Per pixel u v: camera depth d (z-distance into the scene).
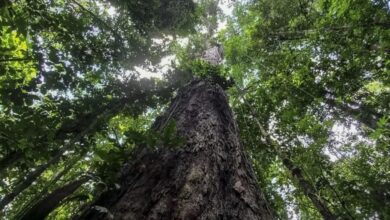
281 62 7.41
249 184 2.73
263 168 8.62
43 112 4.41
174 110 4.33
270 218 2.40
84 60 5.12
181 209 1.96
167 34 7.56
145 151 2.93
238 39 8.73
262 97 8.59
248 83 9.52
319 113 7.65
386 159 6.43
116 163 2.32
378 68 5.57
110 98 5.93
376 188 5.64
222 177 2.57
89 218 2.01
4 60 3.50
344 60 6.18
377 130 4.41
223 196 2.30
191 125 3.49
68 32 4.82
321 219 8.49
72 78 4.69
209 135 3.24
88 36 5.63
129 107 6.36
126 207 1.99
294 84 7.09
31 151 3.59
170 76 6.91
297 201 8.43
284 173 8.80
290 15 8.02
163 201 2.03
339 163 7.39
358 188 6.04
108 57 5.85
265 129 8.42
